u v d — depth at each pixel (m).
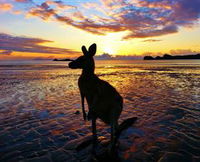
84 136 4.35
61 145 3.90
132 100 7.84
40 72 25.08
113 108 3.61
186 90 10.03
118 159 3.30
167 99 7.92
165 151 3.56
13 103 7.50
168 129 4.63
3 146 3.86
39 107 6.89
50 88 11.30
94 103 3.50
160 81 14.17
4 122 5.28
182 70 26.72
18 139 4.18
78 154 3.52
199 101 7.46
